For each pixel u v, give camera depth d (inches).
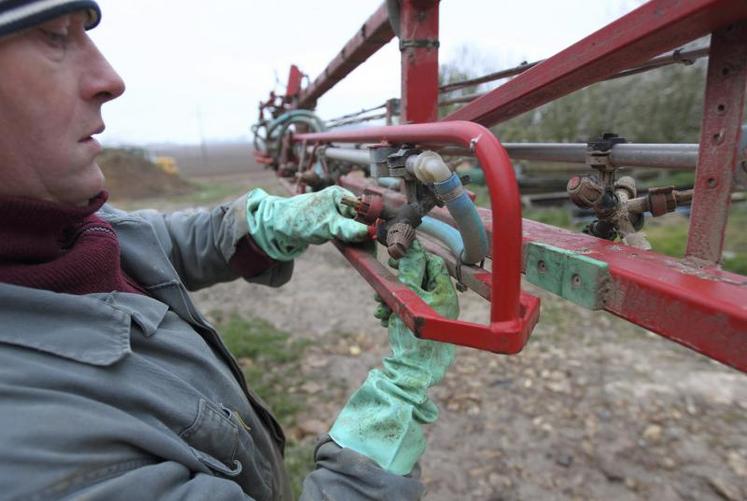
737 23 25.5
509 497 106.9
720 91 27.5
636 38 26.7
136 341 33.2
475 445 121.1
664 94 340.2
